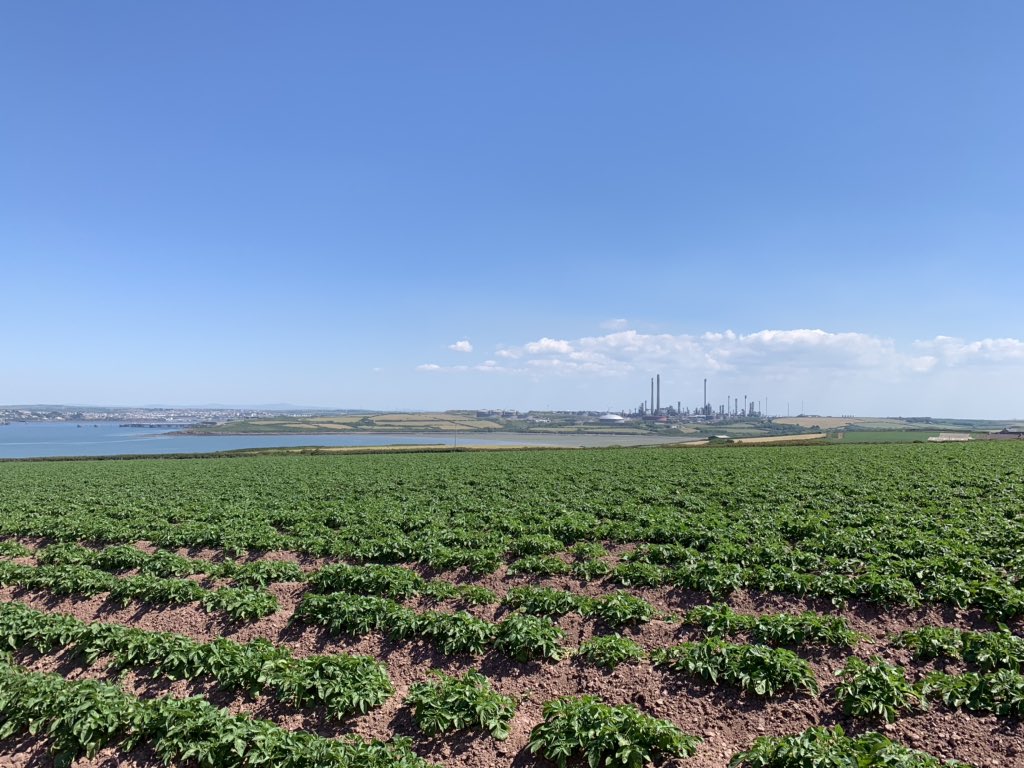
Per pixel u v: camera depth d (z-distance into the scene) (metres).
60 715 11.15
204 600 17.31
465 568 20.16
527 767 9.83
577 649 13.59
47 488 46.31
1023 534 19.53
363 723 11.36
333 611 15.66
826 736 9.07
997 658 11.23
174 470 60.09
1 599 19.92
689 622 14.22
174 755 10.24
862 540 19.77
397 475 49.88
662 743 9.55
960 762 8.98
